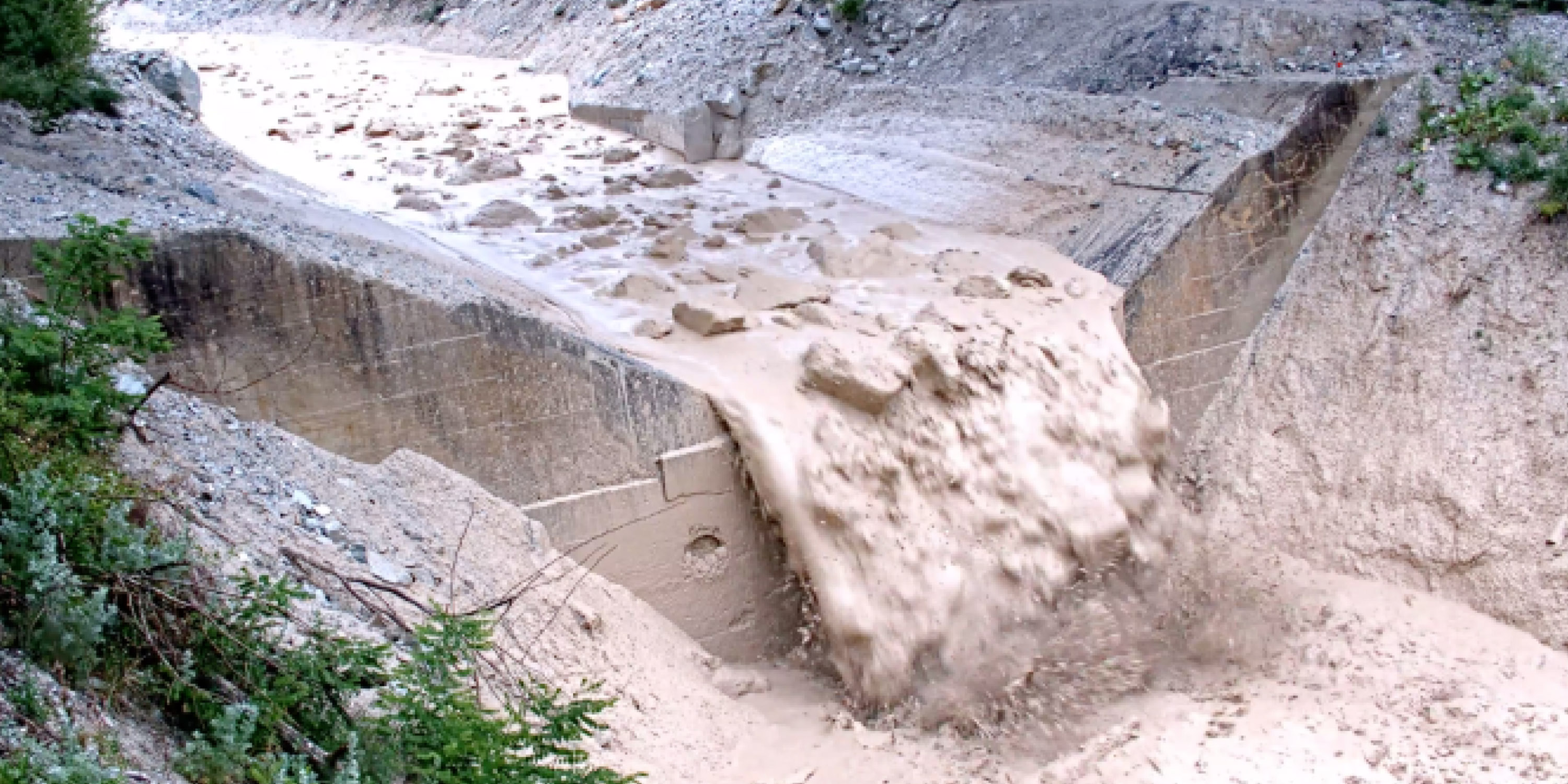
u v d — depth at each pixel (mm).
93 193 12195
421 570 10016
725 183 18719
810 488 11938
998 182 16797
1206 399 15047
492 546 11070
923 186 17391
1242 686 11969
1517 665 11781
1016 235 15891
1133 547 12969
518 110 22344
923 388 12578
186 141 16438
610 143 20609
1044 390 12961
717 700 11414
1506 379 13258
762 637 12641
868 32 21250
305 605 8328
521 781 6992
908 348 12602
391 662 8352
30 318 9391
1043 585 12430
